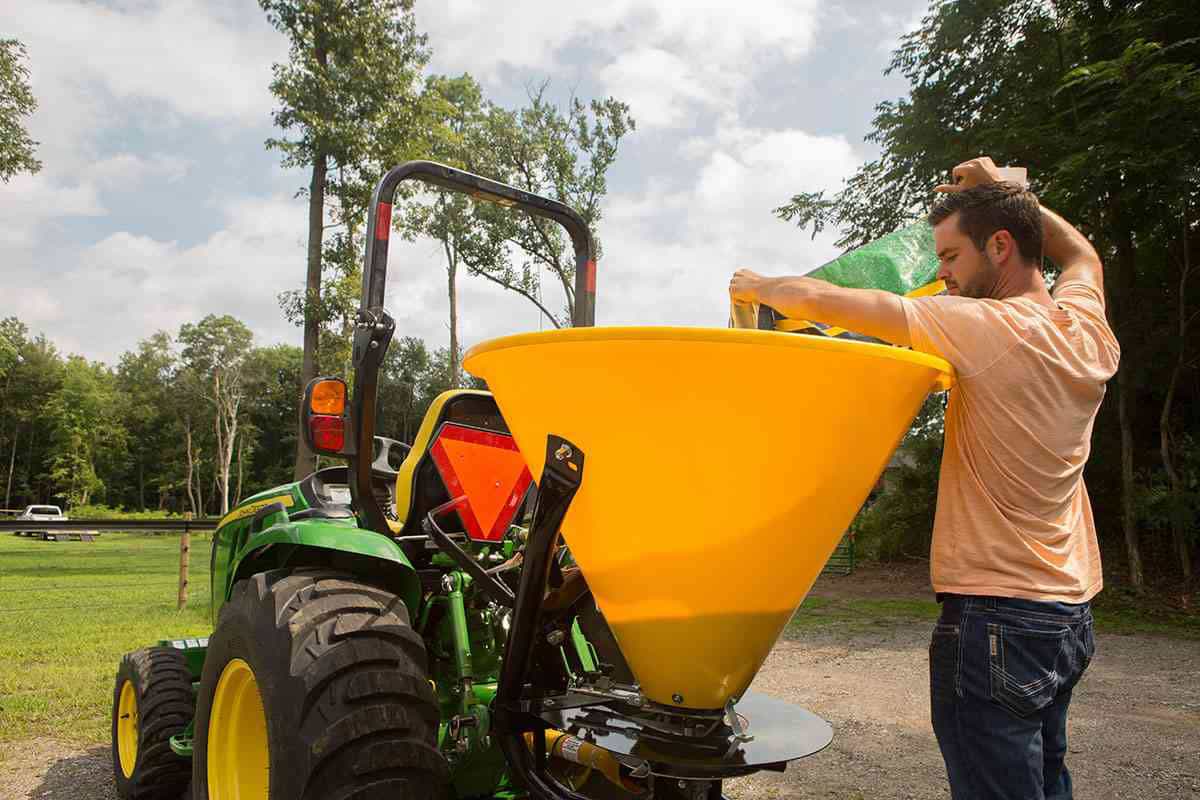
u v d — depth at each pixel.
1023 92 12.09
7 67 22.03
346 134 22.34
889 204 14.10
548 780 2.07
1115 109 9.85
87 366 82.12
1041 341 1.66
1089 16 11.97
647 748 1.82
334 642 2.13
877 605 11.27
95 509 74.12
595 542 1.85
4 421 79.50
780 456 1.65
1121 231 11.63
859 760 4.37
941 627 1.73
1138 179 10.17
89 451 78.12
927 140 13.14
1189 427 12.72
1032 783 1.62
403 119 23.72
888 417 1.71
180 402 84.69
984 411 1.67
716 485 1.68
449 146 27.58
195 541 34.97
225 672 2.54
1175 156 9.65
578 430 1.75
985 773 1.63
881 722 5.15
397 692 2.10
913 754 4.47
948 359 1.67
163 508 86.69
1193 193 10.59
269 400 87.50
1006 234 1.83
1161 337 11.52
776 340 1.54
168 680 3.55
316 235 23.28
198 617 9.42
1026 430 1.64
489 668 2.83
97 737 4.62
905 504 16.84
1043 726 1.87
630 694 2.22
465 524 2.72
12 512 45.44
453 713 2.74
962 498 1.72
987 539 1.67
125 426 85.44
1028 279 1.86
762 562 1.76
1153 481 11.53
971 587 1.67
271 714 2.11
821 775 4.12
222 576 3.87
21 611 10.03
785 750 1.85
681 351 1.58
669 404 1.63
